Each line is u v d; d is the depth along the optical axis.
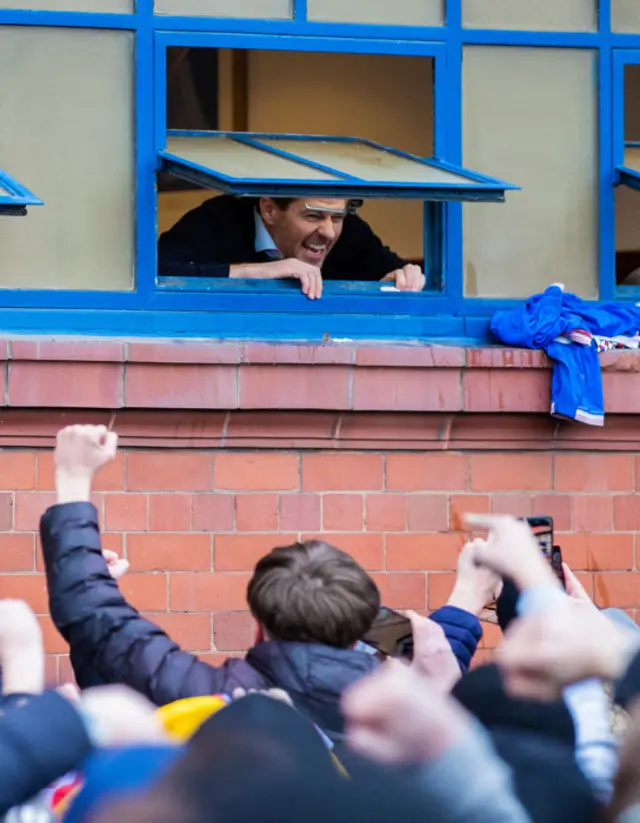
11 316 19.02
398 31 20.17
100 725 7.69
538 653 9.01
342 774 7.52
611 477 19.72
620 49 20.77
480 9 20.45
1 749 7.43
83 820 7.36
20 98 19.25
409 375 18.94
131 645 10.92
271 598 10.87
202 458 18.67
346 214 20.86
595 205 20.77
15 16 19.20
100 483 18.41
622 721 8.82
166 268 19.84
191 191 22.38
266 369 18.58
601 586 19.62
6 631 8.95
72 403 18.09
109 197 19.44
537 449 19.53
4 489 18.17
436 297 20.28
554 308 19.53
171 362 18.31
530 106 20.59
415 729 7.39
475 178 19.19
